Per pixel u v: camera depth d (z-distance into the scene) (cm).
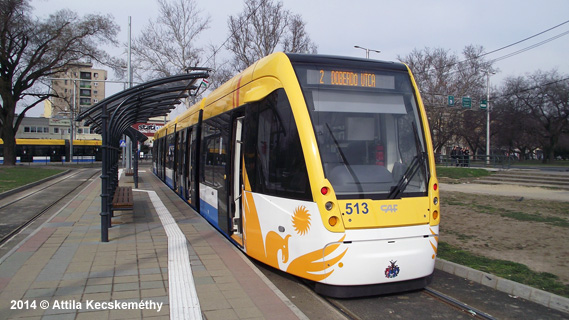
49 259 663
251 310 474
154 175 2994
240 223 752
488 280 625
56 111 5769
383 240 515
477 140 5575
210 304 489
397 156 575
